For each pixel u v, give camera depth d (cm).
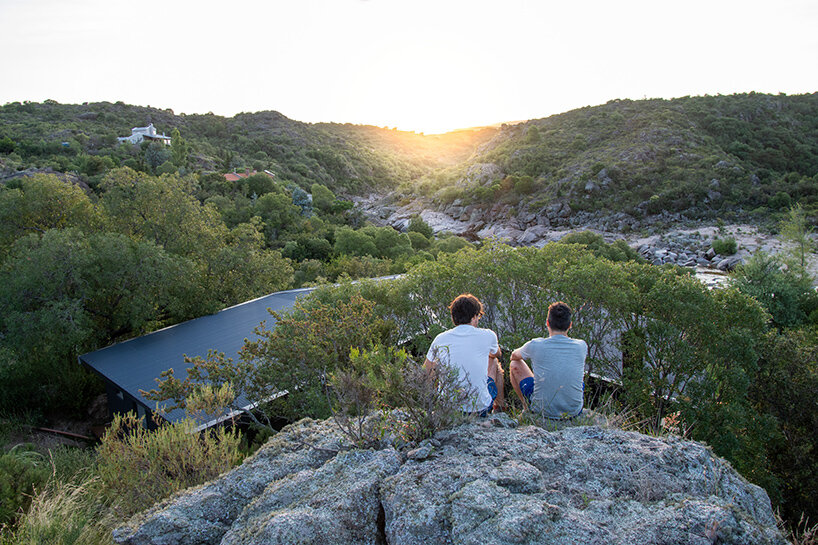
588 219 7506
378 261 3241
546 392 358
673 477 227
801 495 630
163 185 1852
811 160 8719
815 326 1794
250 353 720
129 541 229
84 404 1282
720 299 673
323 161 14012
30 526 376
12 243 1648
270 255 2131
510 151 11050
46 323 1255
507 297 695
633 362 652
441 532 189
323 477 240
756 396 709
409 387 266
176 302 1619
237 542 204
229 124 16188
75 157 7288
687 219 6975
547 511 187
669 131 9412
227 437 472
